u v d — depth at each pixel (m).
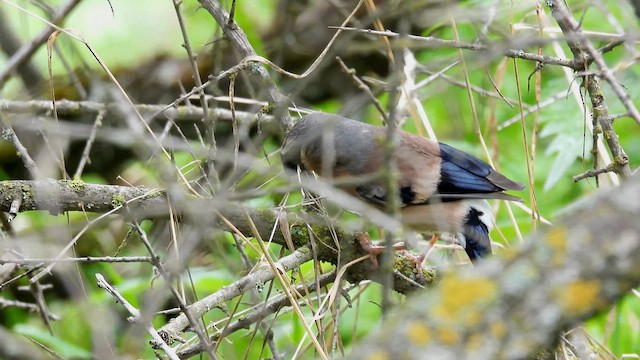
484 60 6.93
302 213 9.27
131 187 9.51
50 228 9.71
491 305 4.72
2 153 15.06
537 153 15.02
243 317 9.48
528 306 4.70
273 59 16.42
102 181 15.67
